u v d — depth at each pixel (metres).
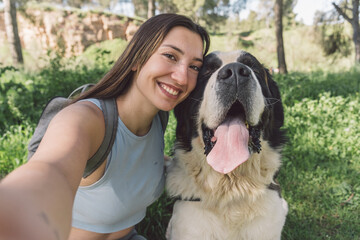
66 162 0.30
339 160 1.44
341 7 5.84
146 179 0.64
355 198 1.15
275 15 5.06
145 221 0.95
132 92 0.57
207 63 0.75
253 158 0.72
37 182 0.23
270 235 0.75
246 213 0.73
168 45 0.54
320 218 1.06
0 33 8.87
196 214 0.73
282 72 5.04
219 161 0.63
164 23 0.54
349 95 2.44
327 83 2.99
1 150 1.20
